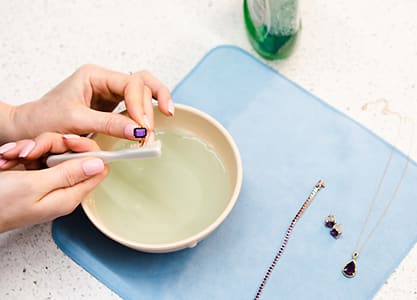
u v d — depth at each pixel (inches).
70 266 28.6
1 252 28.9
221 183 28.0
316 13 33.4
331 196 29.6
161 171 28.5
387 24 33.1
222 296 28.0
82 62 33.1
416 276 28.0
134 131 25.9
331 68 32.3
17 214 25.6
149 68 32.8
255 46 32.7
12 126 28.2
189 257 28.6
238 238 28.9
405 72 31.9
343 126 31.0
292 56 32.6
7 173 25.5
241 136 31.0
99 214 27.8
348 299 27.7
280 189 29.8
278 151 30.6
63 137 26.3
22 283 28.4
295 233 28.9
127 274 28.4
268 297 27.8
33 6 34.6
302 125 31.1
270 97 31.8
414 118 31.0
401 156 30.2
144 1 34.4
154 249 25.7
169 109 27.8
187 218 27.6
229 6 34.0
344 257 28.4
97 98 29.2
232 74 32.3
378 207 29.3
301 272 28.2
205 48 33.1
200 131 28.8
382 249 28.5
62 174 25.3
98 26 33.9
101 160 25.5
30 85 32.7
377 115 31.2
